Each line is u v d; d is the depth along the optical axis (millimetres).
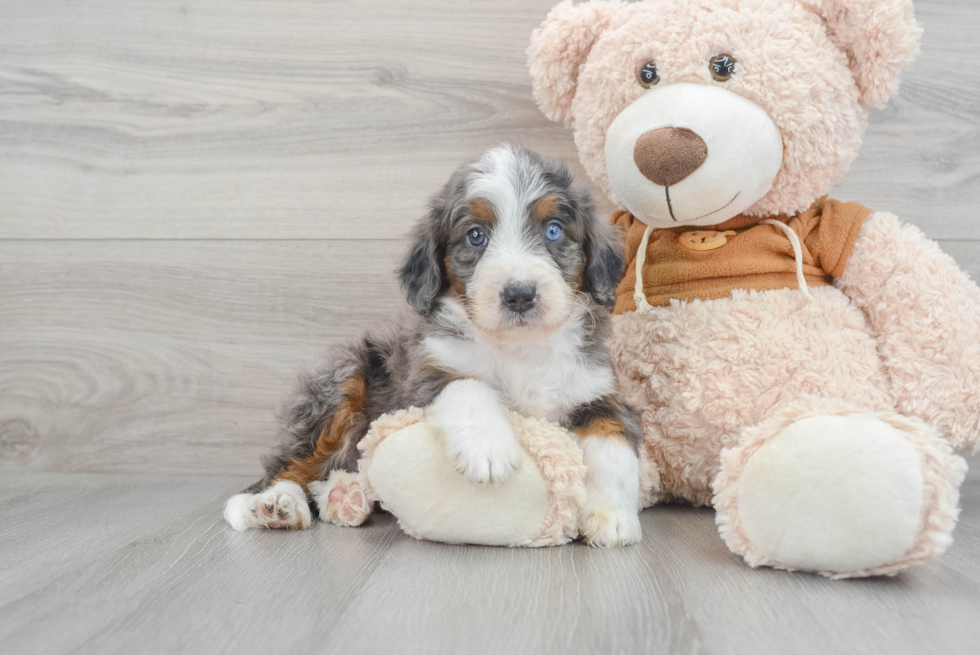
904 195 977
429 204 835
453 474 738
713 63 800
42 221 1021
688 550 738
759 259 842
